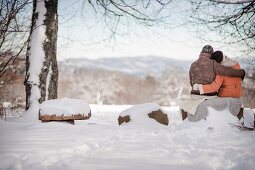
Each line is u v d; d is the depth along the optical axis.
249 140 5.42
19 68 11.16
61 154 4.09
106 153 4.34
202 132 6.38
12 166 3.51
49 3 9.45
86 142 5.13
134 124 7.92
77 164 3.63
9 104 11.23
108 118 11.45
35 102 8.96
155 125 7.93
